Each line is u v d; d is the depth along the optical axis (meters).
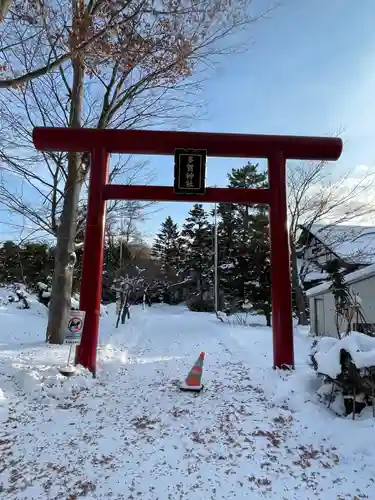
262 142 7.22
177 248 48.41
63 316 9.75
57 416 4.60
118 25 6.45
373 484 3.15
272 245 7.18
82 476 3.26
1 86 5.81
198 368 5.59
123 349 8.95
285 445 3.83
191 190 7.15
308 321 20.81
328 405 4.69
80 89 10.23
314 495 3.00
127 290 20.19
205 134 7.20
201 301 36.56
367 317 11.66
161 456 3.60
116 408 4.86
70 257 9.95
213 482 3.17
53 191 10.42
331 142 7.25
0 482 3.20
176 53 8.50
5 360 6.93
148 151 7.25
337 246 23.50
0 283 23.84
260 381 5.92
